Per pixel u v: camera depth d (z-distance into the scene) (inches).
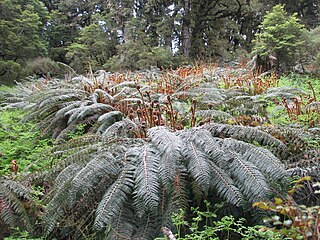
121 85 190.2
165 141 85.4
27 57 498.0
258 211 78.6
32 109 183.6
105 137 101.1
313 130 109.0
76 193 80.7
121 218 78.2
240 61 414.9
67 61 673.0
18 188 92.4
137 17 617.9
